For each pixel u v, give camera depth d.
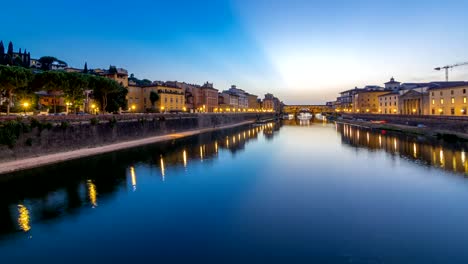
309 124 172.00
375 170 43.47
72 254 19.81
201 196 31.64
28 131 45.44
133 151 60.47
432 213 26.27
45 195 31.52
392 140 77.44
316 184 36.25
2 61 127.50
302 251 19.72
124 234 22.58
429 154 54.97
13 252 20.17
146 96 120.19
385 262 18.31
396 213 26.34
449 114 97.12
